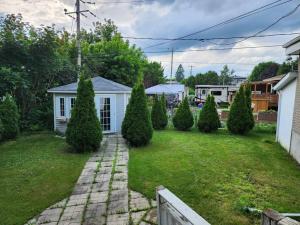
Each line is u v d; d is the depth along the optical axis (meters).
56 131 9.89
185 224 1.75
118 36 19.33
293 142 6.38
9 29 10.03
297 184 4.43
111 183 4.55
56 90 9.55
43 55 10.47
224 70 51.81
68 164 5.68
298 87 6.16
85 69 13.62
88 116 6.68
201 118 10.09
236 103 9.52
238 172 5.03
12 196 3.97
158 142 8.00
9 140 8.36
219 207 3.49
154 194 4.00
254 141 8.30
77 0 11.84
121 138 8.83
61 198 3.93
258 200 3.73
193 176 4.76
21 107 10.64
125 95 9.95
